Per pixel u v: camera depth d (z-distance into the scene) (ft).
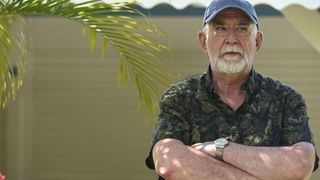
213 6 13.56
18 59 21.27
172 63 36.11
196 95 13.58
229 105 13.43
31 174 38.58
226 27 13.51
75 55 37.93
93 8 16.78
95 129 38.96
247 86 13.56
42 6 16.66
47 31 36.29
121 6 16.89
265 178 12.73
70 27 36.35
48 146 38.78
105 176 39.32
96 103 38.78
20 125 37.47
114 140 39.11
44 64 37.86
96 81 38.55
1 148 37.76
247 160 12.80
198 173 12.85
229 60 13.43
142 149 39.09
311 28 23.44
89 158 39.19
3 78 18.19
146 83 17.87
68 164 39.11
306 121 13.47
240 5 13.41
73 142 38.99
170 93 13.69
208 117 13.48
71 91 38.58
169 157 13.05
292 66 37.29
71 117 38.81
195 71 36.55
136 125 38.99
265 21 36.06
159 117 13.70
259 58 37.29
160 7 28.91
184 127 13.55
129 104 38.86
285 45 36.76
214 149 12.95
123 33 17.28
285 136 13.37
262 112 13.46
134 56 17.57
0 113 37.47
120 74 17.81
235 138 13.32
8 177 37.76
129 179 39.17
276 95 13.56
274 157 12.83
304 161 12.85
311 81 37.45
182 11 29.09
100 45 37.37
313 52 37.09
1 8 16.71
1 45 17.79
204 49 14.14
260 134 13.35
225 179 12.75
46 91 38.29
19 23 22.06
